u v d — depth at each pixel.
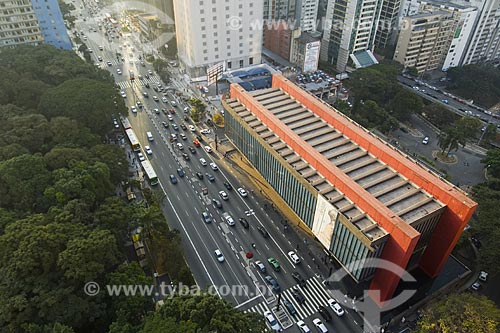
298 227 97.06
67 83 115.75
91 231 70.69
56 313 58.62
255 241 92.44
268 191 108.31
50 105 107.69
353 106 145.38
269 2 191.12
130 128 131.25
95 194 82.12
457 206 72.81
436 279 83.75
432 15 173.38
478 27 182.00
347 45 176.38
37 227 66.94
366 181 82.75
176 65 186.38
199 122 139.88
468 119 129.38
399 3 191.12
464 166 124.81
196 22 152.38
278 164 94.94
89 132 104.06
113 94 120.12
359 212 76.81
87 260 63.91
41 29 165.00
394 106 146.25
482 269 82.00
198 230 94.88
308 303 78.69
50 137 97.62
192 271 84.50
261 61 178.62
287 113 107.81
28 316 57.75
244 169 117.06
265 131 102.50
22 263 60.31
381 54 196.88
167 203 102.81
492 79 171.75
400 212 74.06
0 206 77.06
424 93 164.25
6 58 129.25
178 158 120.56
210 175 112.81
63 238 66.25
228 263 86.75
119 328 57.19
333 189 82.50
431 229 77.81
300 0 193.75
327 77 170.50
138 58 194.25
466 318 62.16
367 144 91.31
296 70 174.75
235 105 115.31
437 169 119.69
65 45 173.25
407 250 67.88
